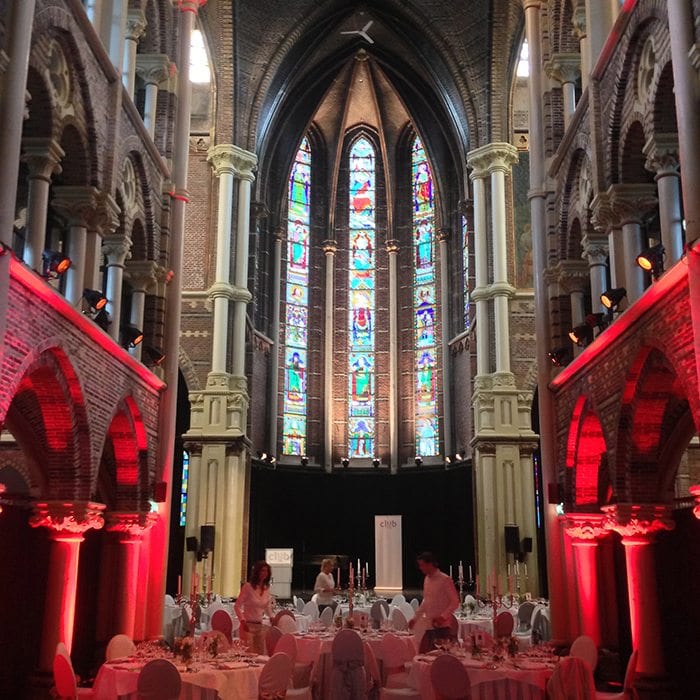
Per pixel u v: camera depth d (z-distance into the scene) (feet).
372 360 120.37
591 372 47.88
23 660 45.60
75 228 45.68
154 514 55.83
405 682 40.32
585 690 31.63
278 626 47.09
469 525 107.14
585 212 52.29
